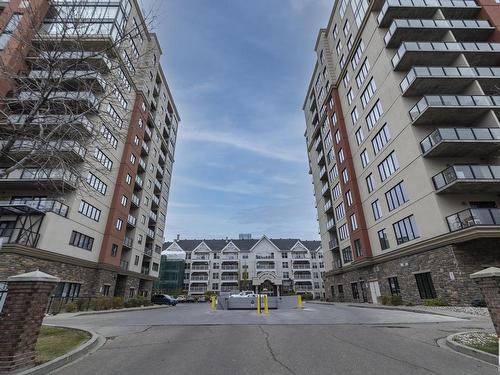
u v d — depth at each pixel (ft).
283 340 27.37
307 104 164.86
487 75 67.36
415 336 28.53
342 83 112.37
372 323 38.14
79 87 31.01
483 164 60.75
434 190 61.31
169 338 29.30
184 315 56.29
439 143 59.21
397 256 73.36
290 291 220.02
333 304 94.12
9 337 17.94
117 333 32.63
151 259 133.49
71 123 28.14
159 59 145.69
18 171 70.44
